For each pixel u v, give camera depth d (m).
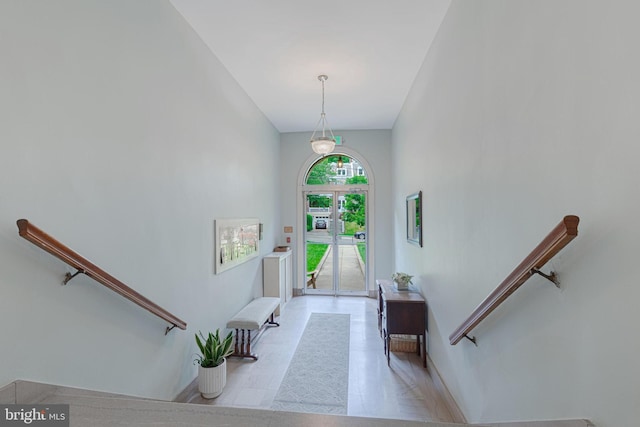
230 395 2.64
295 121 5.41
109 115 1.78
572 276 1.08
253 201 4.40
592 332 0.99
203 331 2.87
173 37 2.42
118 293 1.71
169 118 2.36
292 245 6.13
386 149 5.95
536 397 1.30
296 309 5.14
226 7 2.43
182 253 2.52
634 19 0.84
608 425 0.93
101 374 1.69
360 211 6.12
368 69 3.49
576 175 1.06
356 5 2.42
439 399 2.59
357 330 4.18
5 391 1.22
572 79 1.08
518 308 1.44
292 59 3.25
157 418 1.14
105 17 1.76
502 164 1.59
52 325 1.42
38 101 1.38
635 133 0.84
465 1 2.09
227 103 3.46
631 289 0.85
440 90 2.67
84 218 1.61
